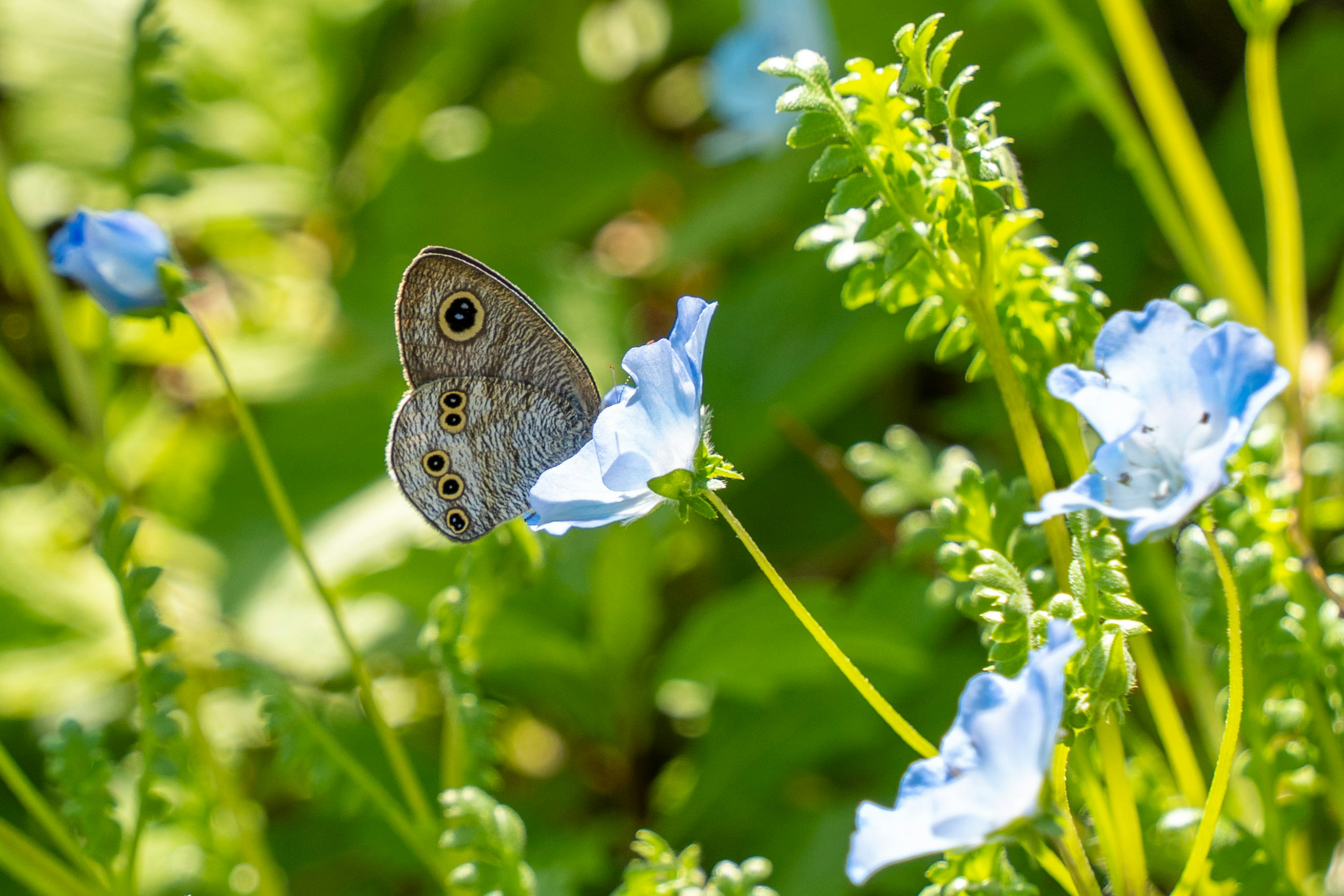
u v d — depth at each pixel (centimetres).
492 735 50
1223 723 42
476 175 57
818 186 52
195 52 59
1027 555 41
